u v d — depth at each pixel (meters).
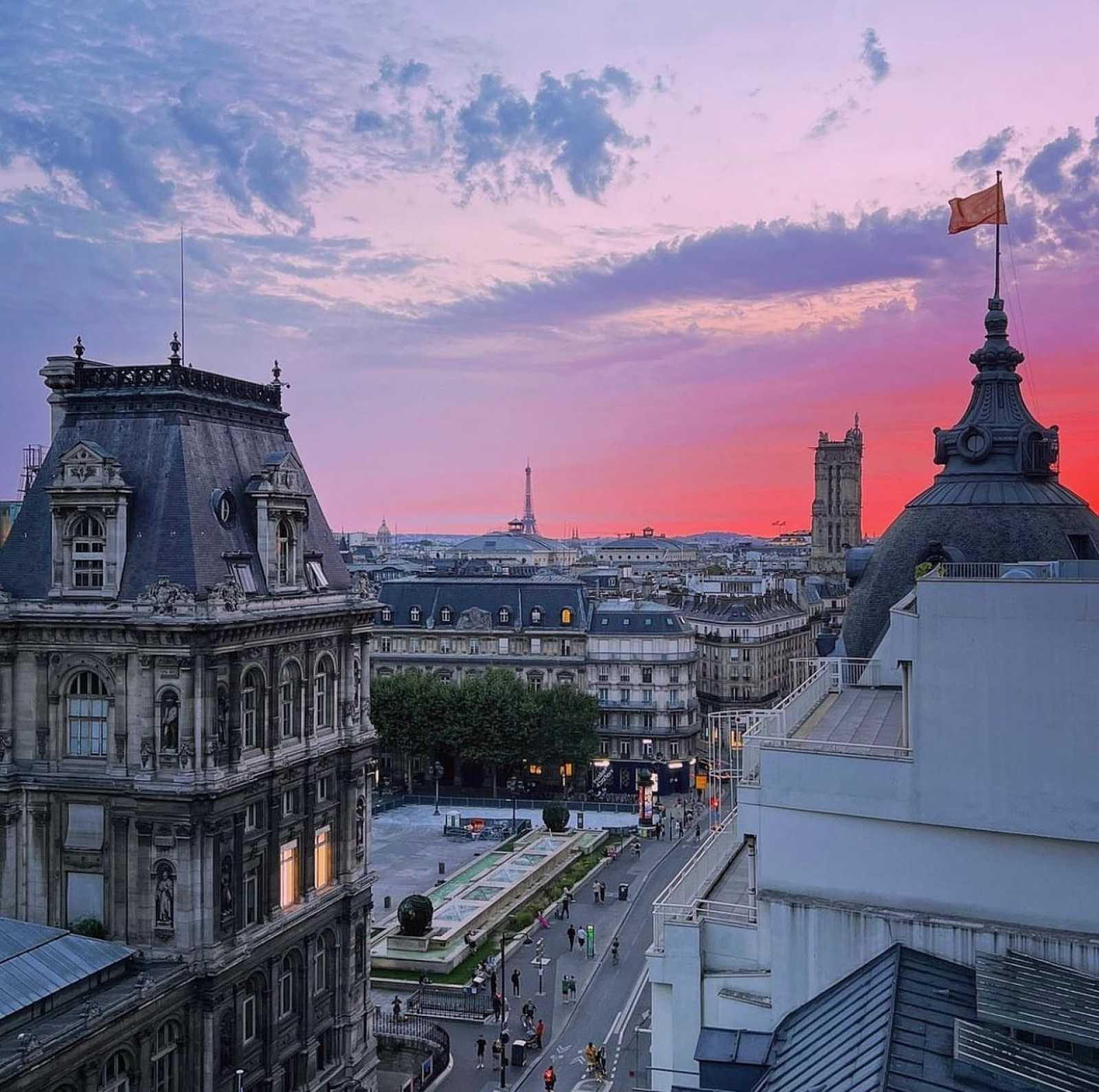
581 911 124.81
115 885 64.62
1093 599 41.19
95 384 72.81
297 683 73.94
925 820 43.72
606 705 197.12
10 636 66.50
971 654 42.97
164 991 60.41
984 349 73.62
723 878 55.50
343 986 77.81
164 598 63.38
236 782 65.56
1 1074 49.56
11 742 66.50
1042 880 42.47
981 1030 38.12
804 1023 43.66
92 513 67.12
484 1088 81.38
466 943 109.88
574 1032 92.00
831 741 49.66
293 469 75.56
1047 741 41.94
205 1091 63.03
